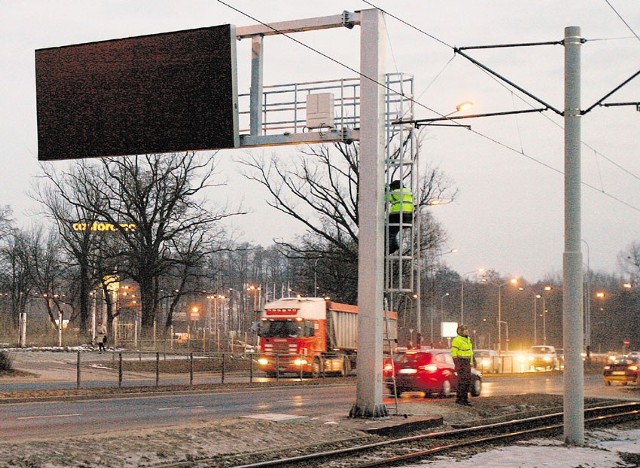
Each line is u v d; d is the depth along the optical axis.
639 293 146.38
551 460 15.20
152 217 62.84
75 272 83.12
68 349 56.41
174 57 20.89
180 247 64.31
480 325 152.88
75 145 21.72
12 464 12.37
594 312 147.88
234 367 52.06
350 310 50.09
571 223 18.11
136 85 21.22
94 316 75.38
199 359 51.94
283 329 45.75
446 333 52.34
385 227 20.64
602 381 53.75
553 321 151.88
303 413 22.88
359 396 20.55
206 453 15.10
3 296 108.25
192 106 20.77
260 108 20.95
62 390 29.14
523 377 55.47
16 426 18.36
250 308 151.38
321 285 68.62
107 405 24.95
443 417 22.70
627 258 145.50
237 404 26.11
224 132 20.55
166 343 62.22
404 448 17.23
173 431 16.83
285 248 66.31
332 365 47.75
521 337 152.25
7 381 34.75
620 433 21.34
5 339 62.75
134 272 64.81
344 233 58.69
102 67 21.52
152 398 28.23
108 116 21.45
